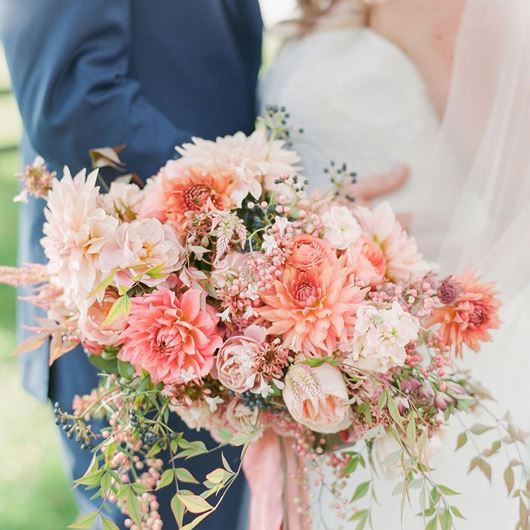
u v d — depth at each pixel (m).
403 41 1.54
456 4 1.47
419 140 1.53
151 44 1.67
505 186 1.41
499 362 1.44
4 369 3.71
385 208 1.33
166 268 1.23
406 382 1.25
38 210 1.80
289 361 1.25
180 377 1.21
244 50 1.79
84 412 1.32
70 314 1.38
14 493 2.96
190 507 1.21
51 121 1.58
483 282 1.43
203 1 1.67
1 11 1.59
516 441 1.38
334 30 1.62
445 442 1.45
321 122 1.58
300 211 1.28
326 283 1.20
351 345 1.20
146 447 1.28
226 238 1.23
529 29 1.38
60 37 1.55
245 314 1.20
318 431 1.26
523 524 1.31
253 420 1.31
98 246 1.23
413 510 1.45
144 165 1.62
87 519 1.20
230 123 1.77
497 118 1.40
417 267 1.31
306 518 1.44
